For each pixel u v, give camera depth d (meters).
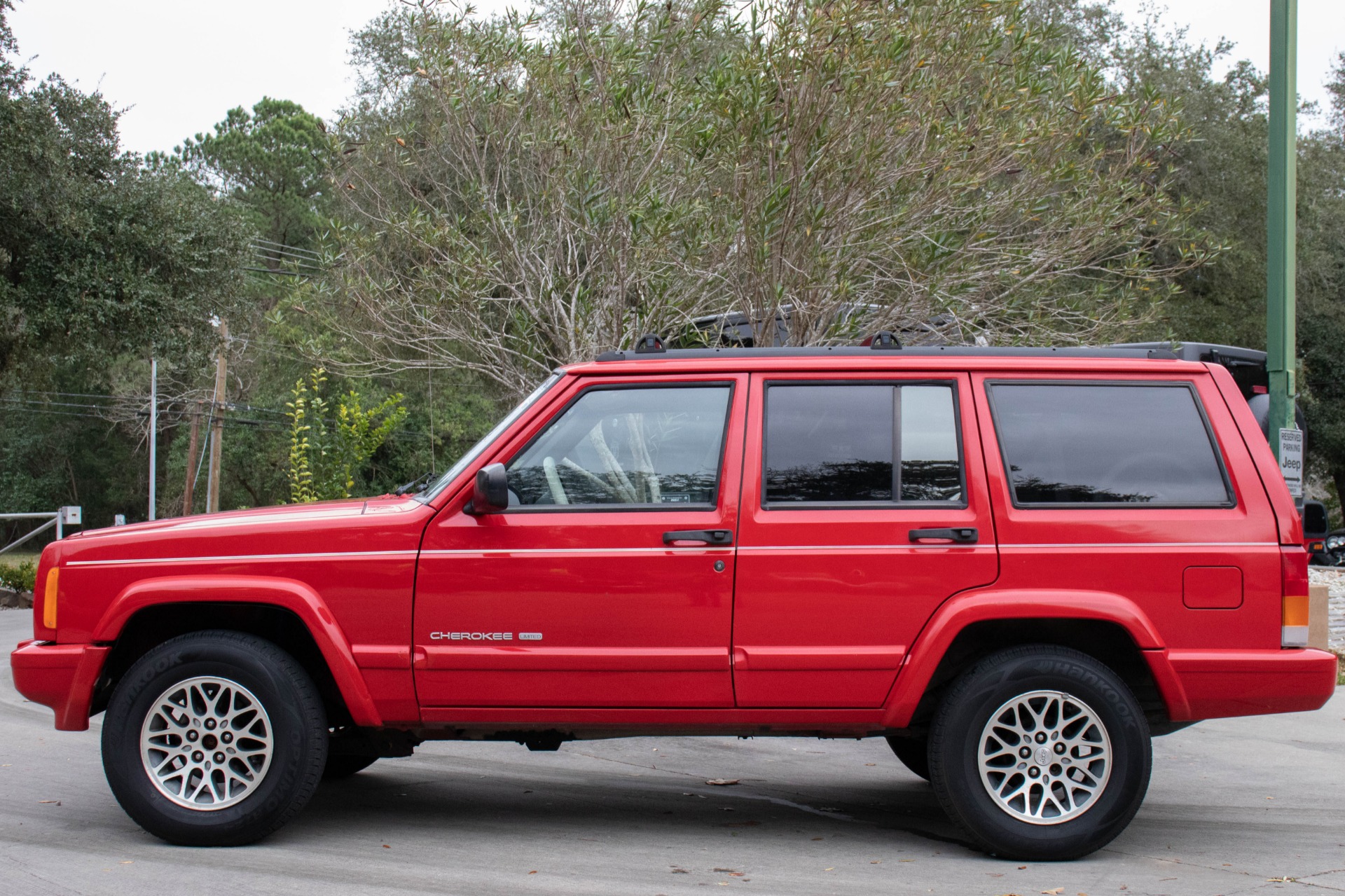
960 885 4.20
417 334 8.94
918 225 8.07
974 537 4.55
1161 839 4.92
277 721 4.58
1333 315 32.91
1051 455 4.68
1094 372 4.79
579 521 4.61
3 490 55.75
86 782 5.83
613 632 4.55
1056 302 8.70
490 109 8.66
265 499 43.91
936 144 7.72
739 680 4.53
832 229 7.78
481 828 5.02
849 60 7.32
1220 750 6.86
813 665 4.50
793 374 4.78
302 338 11.64
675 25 8.27
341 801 5.52
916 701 4.49
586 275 8.60
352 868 4.35
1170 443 4.71
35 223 17.95
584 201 8.16
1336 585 18.28
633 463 4.73
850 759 6.64
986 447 4.65
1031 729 4.57
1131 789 4.46
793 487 4.65
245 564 4.62
